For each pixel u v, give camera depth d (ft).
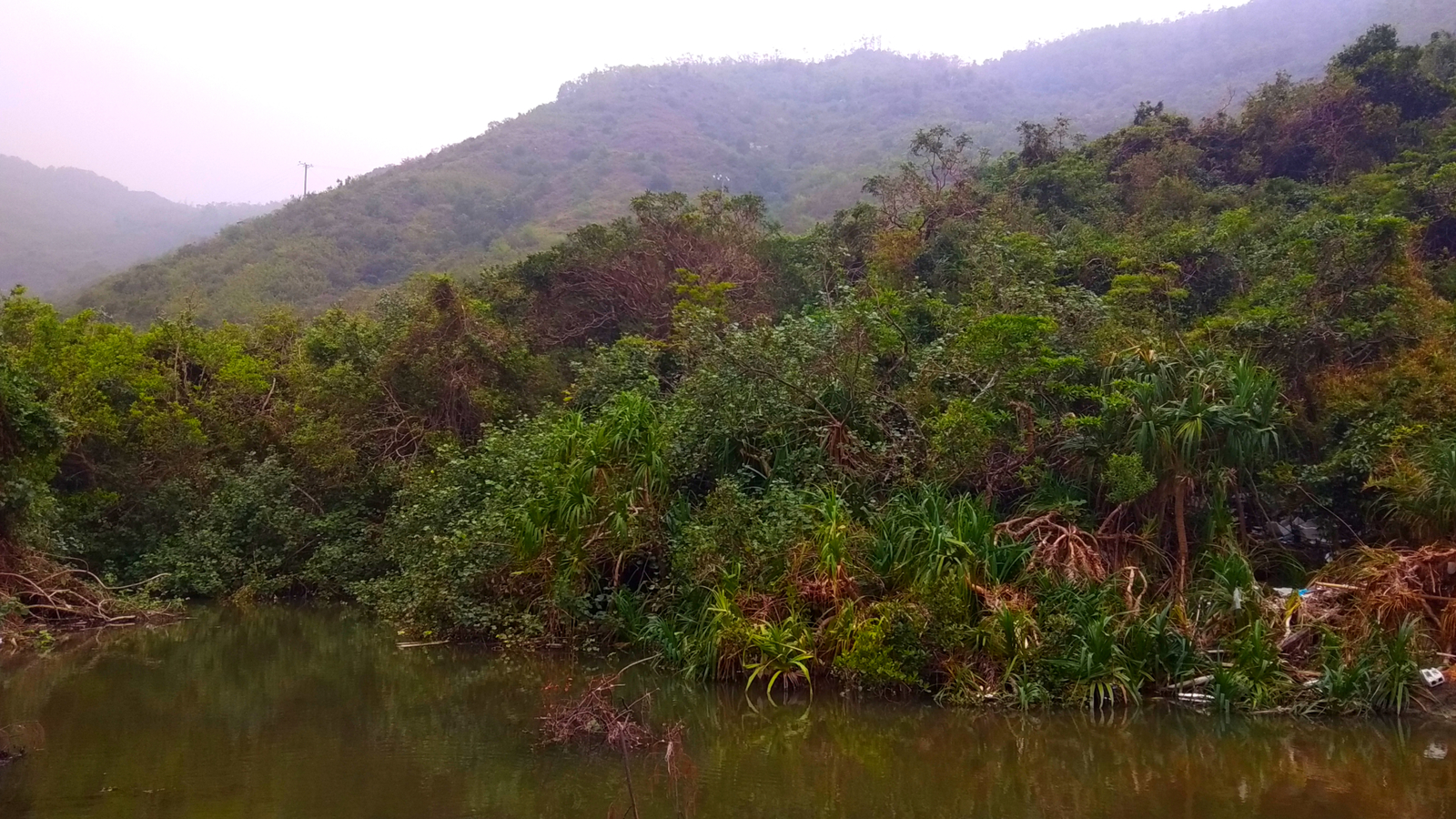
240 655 35.65
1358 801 20.56
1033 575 29.76
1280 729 25.59
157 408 54.13
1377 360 37.58
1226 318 39.70
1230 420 30.42
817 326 39.78
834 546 30.27
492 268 70.49
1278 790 21.27
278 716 26.96
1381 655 26.73
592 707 25.70
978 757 23.73
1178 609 29.35
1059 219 64.23
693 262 65.46
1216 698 26.96
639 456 34.78
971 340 37.17
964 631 28.40
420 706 28.19
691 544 32.89
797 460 36.32
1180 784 21.79
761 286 64.80
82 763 22.49
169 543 49.11
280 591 49.96
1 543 39.40
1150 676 27.91
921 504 32.35
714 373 39.06
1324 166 68.23
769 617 30.76
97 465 49.93
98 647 37.22
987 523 30.63
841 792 21.22
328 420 52.34
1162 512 32.40
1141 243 51.80
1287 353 38.50
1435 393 33.19
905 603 28.94
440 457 46.65
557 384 57.11
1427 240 50.11
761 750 24.26
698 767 22.82
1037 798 20.88
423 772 22.00
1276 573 33.63
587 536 34.09
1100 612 28.60
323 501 51.55
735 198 70.85
